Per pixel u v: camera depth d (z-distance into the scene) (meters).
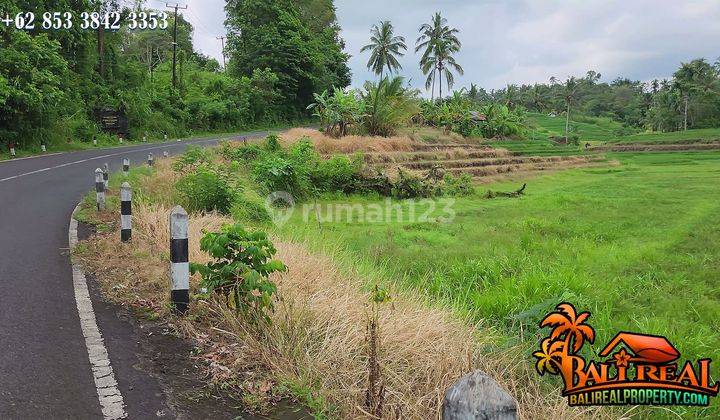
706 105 83.81
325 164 17.47
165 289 4.85
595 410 3.41
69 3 32.00
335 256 7.31
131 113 35.84
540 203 15.87
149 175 13.54
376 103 30.33
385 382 3.31
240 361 3.57
